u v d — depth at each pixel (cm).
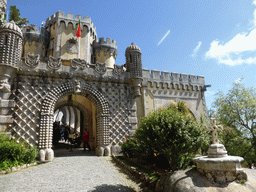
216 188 488
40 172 923
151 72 1938
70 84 1393
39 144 1198
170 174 623
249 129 1962
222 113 2059
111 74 1559
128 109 1559
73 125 2691
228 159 507
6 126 1174
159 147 772
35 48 2139
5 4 1825
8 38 1241
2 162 926
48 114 1267
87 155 1398
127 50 1686
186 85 2084
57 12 2234
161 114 812
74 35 2238
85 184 768
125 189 725
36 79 1311
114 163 1154
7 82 1216
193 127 765
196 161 568
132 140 1248
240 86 2077
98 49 2441
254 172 600
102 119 1453
